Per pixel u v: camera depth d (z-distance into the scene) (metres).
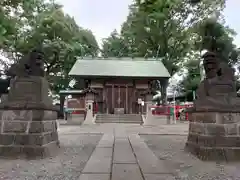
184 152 6.65
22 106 5.84
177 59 30.33
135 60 29.02
